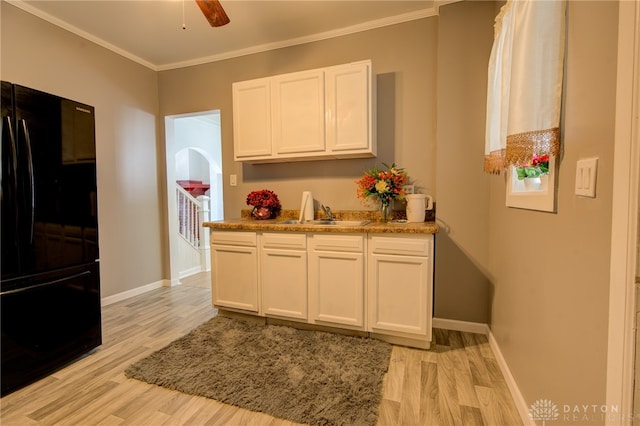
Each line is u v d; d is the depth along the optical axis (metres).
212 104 3.35
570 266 1.04
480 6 2.28
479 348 2.14
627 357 0.77
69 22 2.66
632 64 0.73
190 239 4.38
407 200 2.51
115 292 3.15
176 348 2.13
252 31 2.81
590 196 0.92
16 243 1.71
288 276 2.41
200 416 1.50
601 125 0.86
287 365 1.91
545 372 1.24
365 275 2.19
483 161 2.31
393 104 2.65
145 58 3.36
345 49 2.79
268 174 3.10
